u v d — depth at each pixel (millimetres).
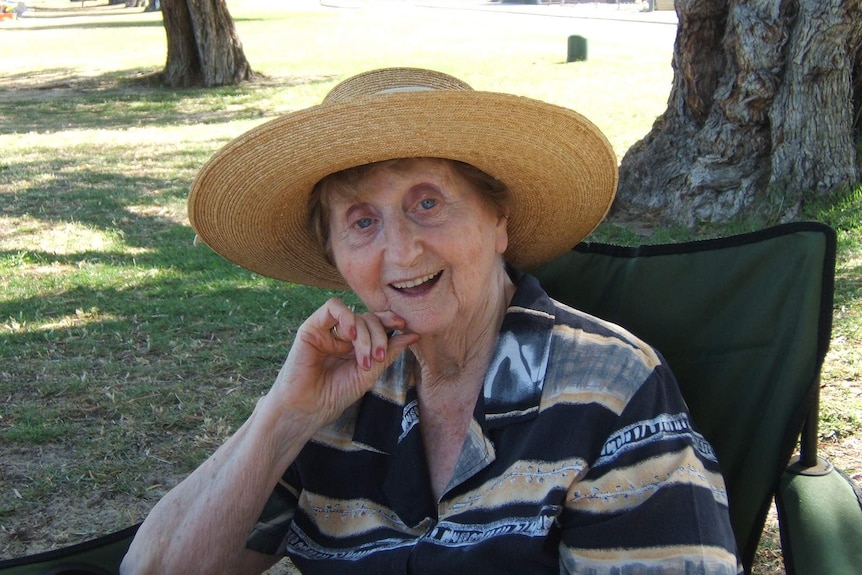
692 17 6750
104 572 1836
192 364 4613
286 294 5605
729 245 2027
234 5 44688
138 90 17219
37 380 4477
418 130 1648
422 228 1760
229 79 17375
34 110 15180
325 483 1951
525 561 1628
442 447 1888
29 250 6742
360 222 1804
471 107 1626
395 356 1820
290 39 25859
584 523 1615
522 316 1793
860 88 6434
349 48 22828
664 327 2084
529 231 2039
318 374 1864
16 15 41875
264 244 2061
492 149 1717
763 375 1916
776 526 3033
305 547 1934
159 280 5977
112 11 46844
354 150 1689
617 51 19656
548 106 1662
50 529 3275
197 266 6242
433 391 1914
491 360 1789
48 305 5574
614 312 2180
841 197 6270
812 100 6281
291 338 4926
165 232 7188
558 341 1758
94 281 5988
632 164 7188
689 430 1657
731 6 6523
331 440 1968
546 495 1634
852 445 3426
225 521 1800
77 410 4148
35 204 8188
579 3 40688
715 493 1616
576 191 1892
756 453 1876
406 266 1748
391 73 1905
